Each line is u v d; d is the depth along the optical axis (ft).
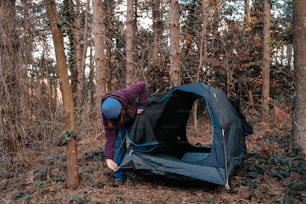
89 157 17.98
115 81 42.86
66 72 13.03
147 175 13.69
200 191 13.48
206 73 33.53
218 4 34.63
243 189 13.33
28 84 18.67
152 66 34.99
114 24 45.34
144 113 14.37
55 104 20.56
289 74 35.88
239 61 37.83
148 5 45.11
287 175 14.53
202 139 24.84
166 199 12.57
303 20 16.37
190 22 39.42
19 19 18.71
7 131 17.26
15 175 15.98
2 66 17.42
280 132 22.74
